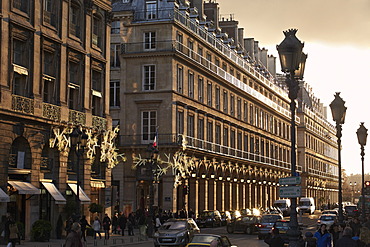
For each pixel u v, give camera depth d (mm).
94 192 49750
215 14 87375
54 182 43031
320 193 157875
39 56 41594
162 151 63625
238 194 86625
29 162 40281
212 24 84188
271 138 104188
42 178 41594
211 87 76625
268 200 103875
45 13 42938
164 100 64250
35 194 40469
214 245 16562
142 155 63875
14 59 39750
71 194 44375
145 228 44062
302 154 136000
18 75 40094
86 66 47688
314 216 101875
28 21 40844
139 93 64875
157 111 64375
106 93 51125
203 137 72875
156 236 34969
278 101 115875
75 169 45906
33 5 41281
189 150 66125
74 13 47312
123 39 66125
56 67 43656
